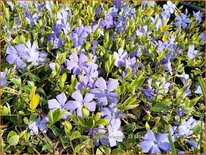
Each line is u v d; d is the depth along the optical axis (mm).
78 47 294
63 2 377
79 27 296
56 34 298
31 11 351
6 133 245
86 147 235
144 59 318
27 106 246
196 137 245
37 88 273
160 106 257
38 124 234
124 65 284
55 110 213
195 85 313
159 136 214
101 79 232
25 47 267
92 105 228
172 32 374
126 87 256
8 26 299
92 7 372
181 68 318
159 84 274
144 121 270
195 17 384
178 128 249
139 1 402
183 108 262
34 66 283
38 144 240
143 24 347
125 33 338
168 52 319
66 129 224
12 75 260
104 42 303
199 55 355
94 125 223
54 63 264
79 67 260
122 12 364
